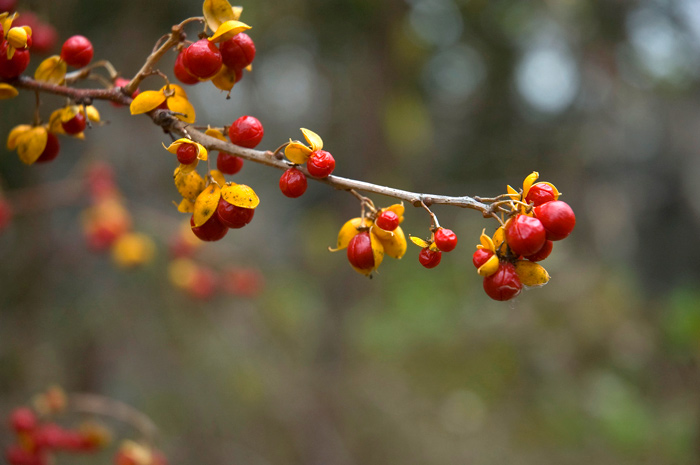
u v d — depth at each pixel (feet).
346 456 15.93
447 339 22.40
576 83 23.59
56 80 4.46
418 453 17.08
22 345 11.41
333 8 15.28
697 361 19.81
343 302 20.98
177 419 13.55
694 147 26.35
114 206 10.48
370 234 4.08
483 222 26.16
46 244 11.97
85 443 7.27
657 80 22.99
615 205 25.73
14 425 7.06
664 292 27.50
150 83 12.67
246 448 14.25
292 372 16.05
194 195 3.83
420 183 25.46
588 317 22.56
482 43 19.04
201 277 11.79
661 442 17.83
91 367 12.40
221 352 14.53
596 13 20.42
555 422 19.15
